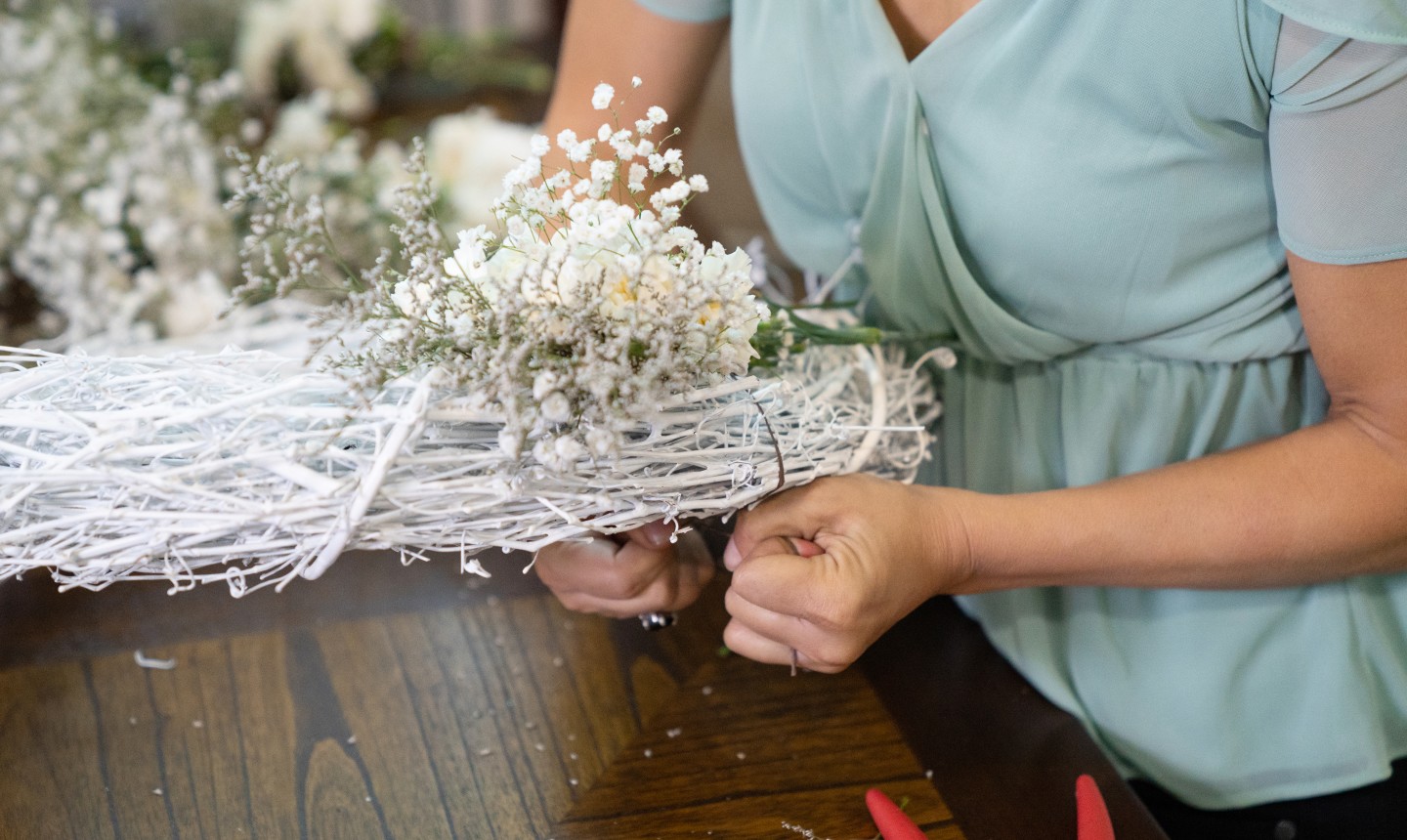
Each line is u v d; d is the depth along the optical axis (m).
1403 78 0.75
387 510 0.76
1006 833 0.87
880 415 0.88
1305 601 0.97
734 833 0.86
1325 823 0.97
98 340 1.27
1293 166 0.80
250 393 0.75
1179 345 0.92
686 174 1.46
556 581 0.90
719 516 0.88
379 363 0.75
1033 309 0.93
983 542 0.85
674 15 1.00
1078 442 0.97
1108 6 0.80
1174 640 0.99
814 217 1.03
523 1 2.71
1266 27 0.78
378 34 2.06
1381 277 0.79
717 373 0.77
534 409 0.72
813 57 0.90
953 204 0.92
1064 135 0.85
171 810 0.87
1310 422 0.96
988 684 0.99
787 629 0.82
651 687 0.97
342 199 1.48
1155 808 1.02
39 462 0.76
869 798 0.84
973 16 0.84
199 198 1.39
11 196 1.41
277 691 0.96
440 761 0.91
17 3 1.58
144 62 1.76
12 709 0.94
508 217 0.78
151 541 0.74
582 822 0.87
